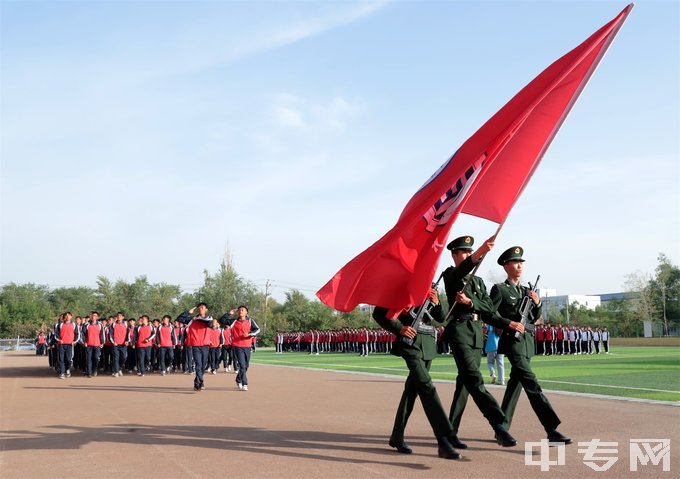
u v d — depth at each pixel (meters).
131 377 22.23
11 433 8.90
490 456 6.98
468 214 7.92
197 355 16.11
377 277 7.41
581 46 7.34
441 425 6.99
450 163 7.54
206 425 9.55
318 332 49.94
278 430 8.97
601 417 9.49
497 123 7.46
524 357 7.80
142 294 72.56
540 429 8.66
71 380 20.58
